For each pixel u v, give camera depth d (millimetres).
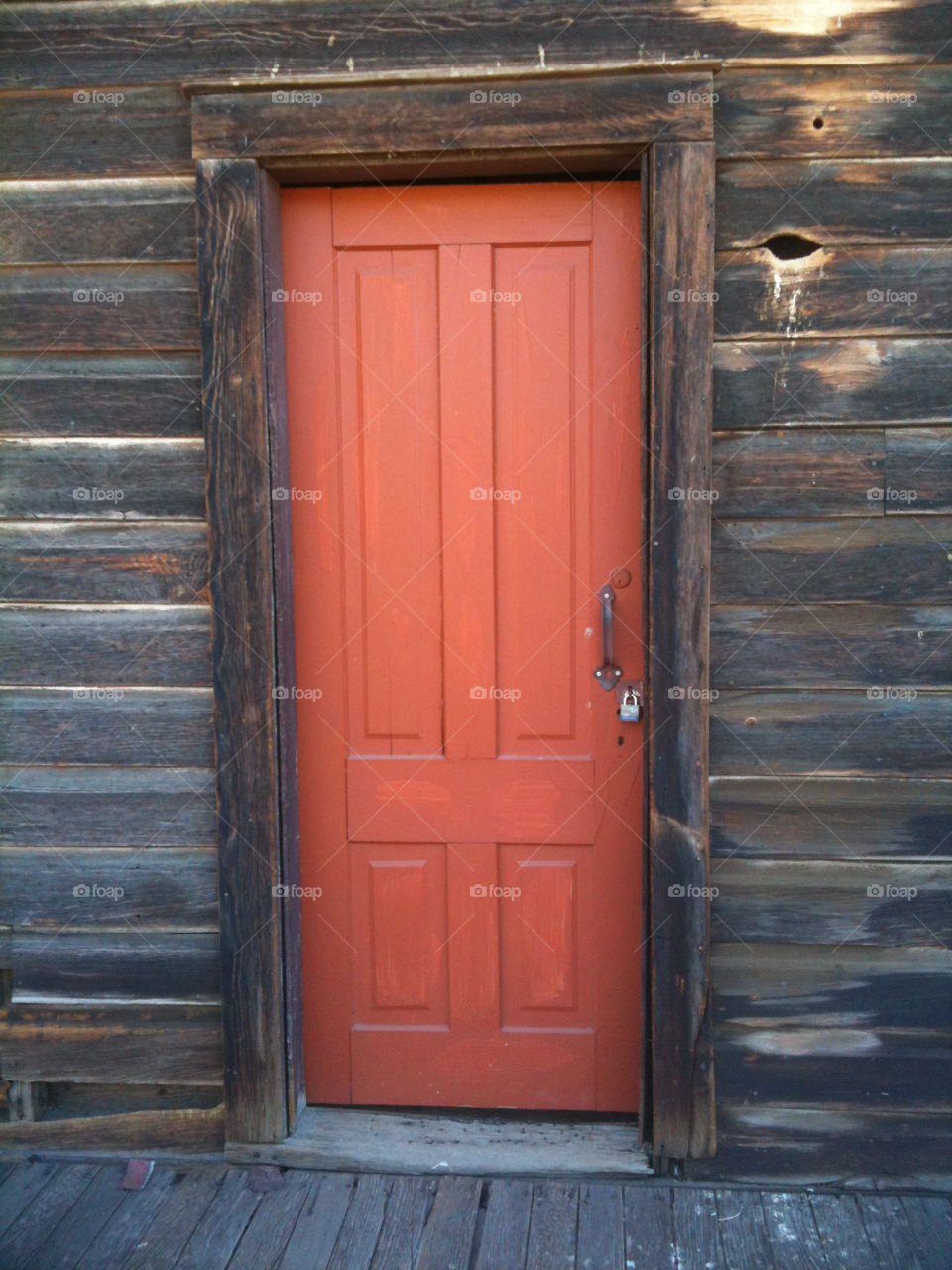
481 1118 2410
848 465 2123
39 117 2184
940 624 2141
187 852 2318
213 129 2105
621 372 2242
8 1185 2283
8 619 2291
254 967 2281
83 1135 2389
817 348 2105
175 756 2297
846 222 2080
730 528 2150
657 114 2039
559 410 2266
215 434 2172
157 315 2209
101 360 2229
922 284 2082
